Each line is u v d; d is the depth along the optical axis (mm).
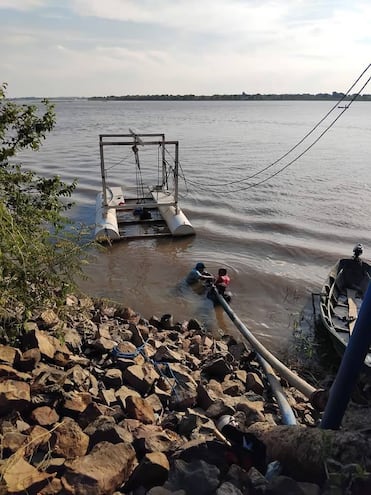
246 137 62031
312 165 36312
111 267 15039
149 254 16281
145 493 3699
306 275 14508
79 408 4906
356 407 6879
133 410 5195
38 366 5504
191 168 35188
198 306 12320
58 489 3562
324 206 23062
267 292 13297
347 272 13406
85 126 84438
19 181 7402
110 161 39000
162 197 21125
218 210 22188
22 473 3629
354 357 4223
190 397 6125
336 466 3660
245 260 15766
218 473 3691
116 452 3891
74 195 24938
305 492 3469
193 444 4219
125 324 9102
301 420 6879
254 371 8539
